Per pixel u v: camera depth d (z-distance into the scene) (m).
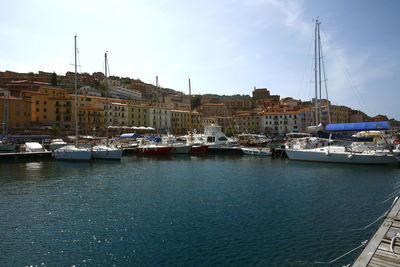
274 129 134.38
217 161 44.94
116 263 11.20
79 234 14.09
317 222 15.31
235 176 30.06
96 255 11.88
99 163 42.47
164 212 17.39
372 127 33.06
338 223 15.09
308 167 35.53
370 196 20.50
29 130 80.56
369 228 14.28
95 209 18.14
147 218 16.33
